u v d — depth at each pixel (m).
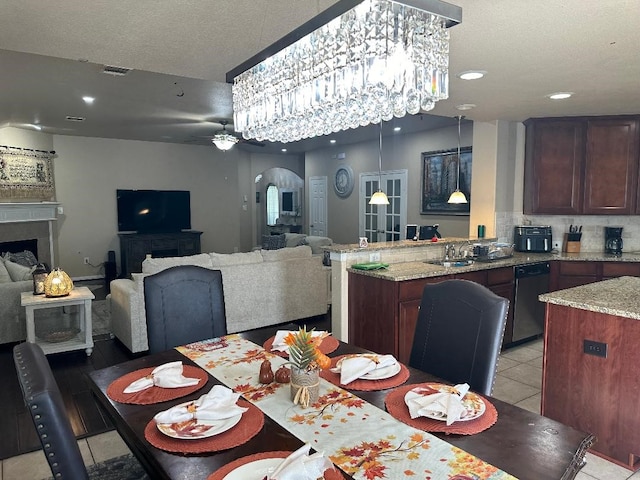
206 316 2.47
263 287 4.76
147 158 8.55
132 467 2.31
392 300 3.46
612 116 4.55
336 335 3.96
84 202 7.95
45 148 7.42
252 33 2.36
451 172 6.82
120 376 1.82
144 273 4.11
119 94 4.76
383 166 8.12
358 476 1.13
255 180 10.58
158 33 2.35
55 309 5.14
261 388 1.69
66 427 1.05
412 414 1.43
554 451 1.24
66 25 2.24
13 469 2.36
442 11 1.43
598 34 2.36
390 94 2.23
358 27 1.90
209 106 5.38
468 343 1.87
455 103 4.02
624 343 2.32
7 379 3.55
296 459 1.06
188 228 9.05
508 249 4.68
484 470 1.15
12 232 6.64
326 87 2.22
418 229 4.82
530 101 3.94
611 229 4.88
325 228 9.79
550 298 2.58
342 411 1.49
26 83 4.29
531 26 2.26
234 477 1.11
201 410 1.41
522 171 5.07
